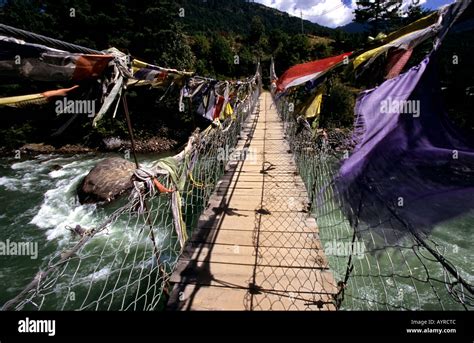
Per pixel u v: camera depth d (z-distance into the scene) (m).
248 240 2.80
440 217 0.98
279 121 10.38
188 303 2.03
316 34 45.03
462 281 1.07
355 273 4.86
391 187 1.07
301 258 2.52
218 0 82.38
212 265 2.44
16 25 15.84
